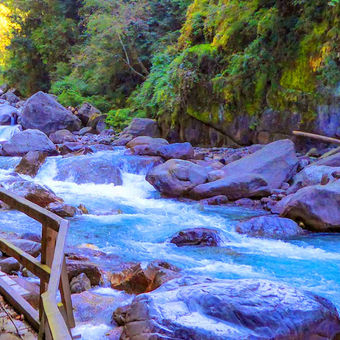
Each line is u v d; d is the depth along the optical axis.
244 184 10.99
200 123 16.97
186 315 3.61
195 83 16.61
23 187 10.08
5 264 5.66
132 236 8.20
